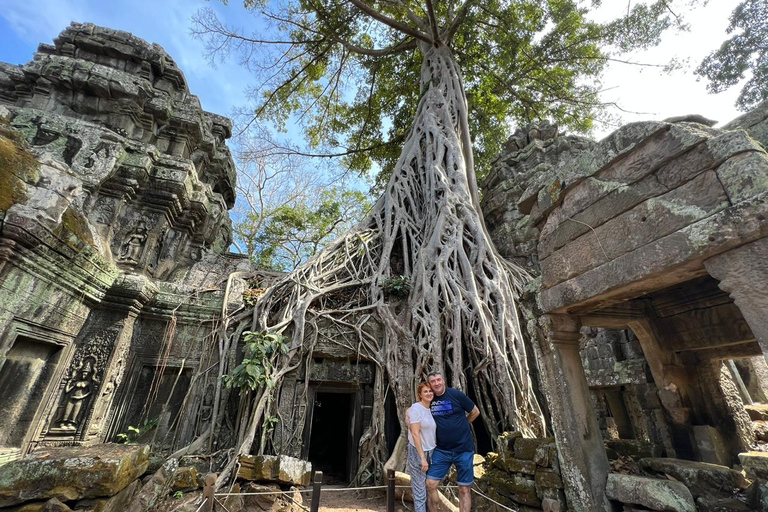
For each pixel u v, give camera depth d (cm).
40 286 452
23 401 468
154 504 397
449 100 1096
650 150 283
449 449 342
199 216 828
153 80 841
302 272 765
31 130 650
